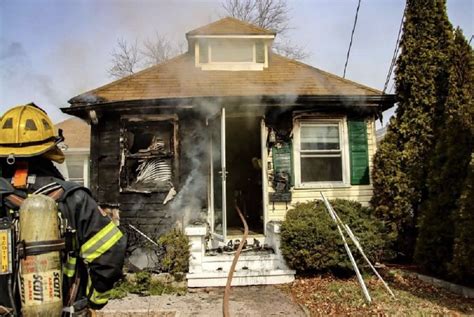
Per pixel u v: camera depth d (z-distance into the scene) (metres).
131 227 7.21
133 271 6.96
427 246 6.14
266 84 7.98
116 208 7.32
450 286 5.56
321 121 7.84
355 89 7.93
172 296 5.71
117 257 1.59
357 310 4.73
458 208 5.38
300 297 5.46
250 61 8.84
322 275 6.46
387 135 7.49
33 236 1.46
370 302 4.95
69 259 1.58
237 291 5.91
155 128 7.52
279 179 7.47
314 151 7.77
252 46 8.83
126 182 7.38
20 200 1.56
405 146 7.32
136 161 7.51
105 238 1.59
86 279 1.64
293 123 7.69
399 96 7.57
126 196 7.34
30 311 1.42
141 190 7.30
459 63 6.79
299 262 6.23
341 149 7.82
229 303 5.27
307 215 6.60
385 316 4.46
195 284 6.14
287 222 6.45
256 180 10.66
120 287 5.88
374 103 7.66
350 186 7.74
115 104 7.18
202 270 6.41
